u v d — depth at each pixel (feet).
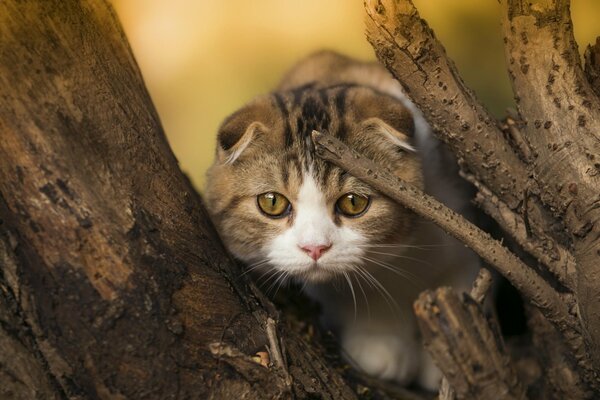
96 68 2.48
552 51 2.53
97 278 2.42
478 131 2.60
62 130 2.43
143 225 2.46
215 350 2.46
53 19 2.44
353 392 2.65
